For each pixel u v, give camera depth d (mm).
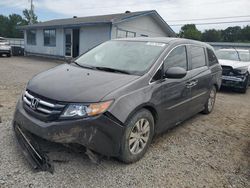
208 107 6156
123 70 3852
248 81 9898
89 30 19297
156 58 4004
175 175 3355
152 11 20047
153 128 3844
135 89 3432
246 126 5625
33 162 3146
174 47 4414
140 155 3643
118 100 3174
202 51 5598
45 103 3139
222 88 10531
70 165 3324
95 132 3014
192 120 5727
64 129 2967
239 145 4520
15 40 35938
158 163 3613
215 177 3391
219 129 5277
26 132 3432
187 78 4586
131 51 4332
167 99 4000
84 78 3527
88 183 3014
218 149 4270
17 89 7645
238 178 3412
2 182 2889
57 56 22234
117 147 3232
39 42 23906
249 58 10711
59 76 3672
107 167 3379
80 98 3051
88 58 4539
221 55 10938
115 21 17531
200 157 3916
